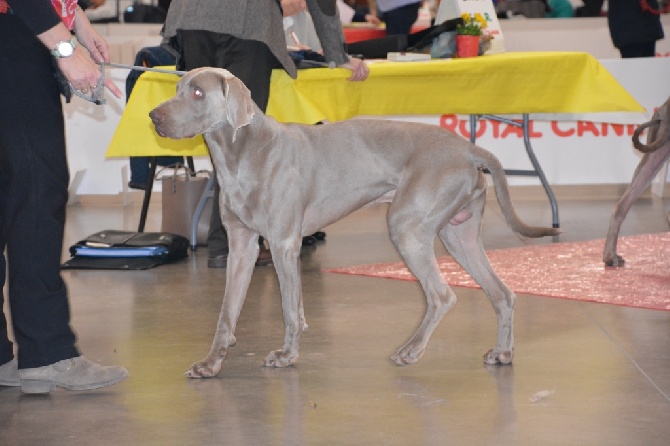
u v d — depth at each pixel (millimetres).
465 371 4328
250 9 6062
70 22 3922
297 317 4426
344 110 6781
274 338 4977
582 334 4957
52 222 3928
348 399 3953
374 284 6285
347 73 6648
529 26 12445
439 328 5109
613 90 7508
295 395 4020
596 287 6035
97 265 6957
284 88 6559
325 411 3807
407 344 4484
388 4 10211
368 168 4438
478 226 4477
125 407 3893
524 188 10500
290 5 7555
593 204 9727
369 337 4961
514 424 3625
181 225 7762
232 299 4391
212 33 6113
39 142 3840
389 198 4574
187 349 4793
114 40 11703
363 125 4512
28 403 3961
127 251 7051
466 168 4332
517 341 4840
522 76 7312
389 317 5391
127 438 3539
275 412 3805
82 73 3795
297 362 4512
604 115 8039
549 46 12234
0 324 4148
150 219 9273
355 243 7891
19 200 3867
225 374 4340
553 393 3996
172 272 6805
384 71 6812
